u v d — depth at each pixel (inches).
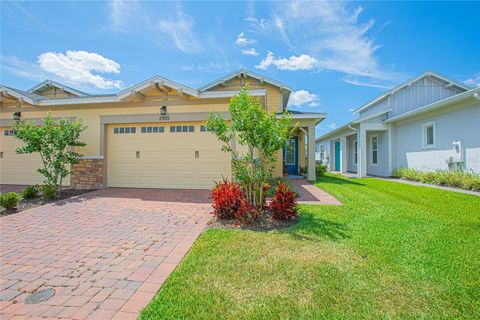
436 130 393.7
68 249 145.3
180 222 194.4
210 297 97.6
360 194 299.6
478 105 320.8
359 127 522.0
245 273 114.3
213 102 333.4
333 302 93.8
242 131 198.4
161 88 332.8
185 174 339.9
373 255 130.0
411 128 458.3
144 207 241.1
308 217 199.0
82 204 253.9
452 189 328.5
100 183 347.3
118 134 354.6
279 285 104.7
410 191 317.7
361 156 513.7
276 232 167.0
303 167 570.3
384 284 104.2
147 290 104.0
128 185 350.6
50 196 277.4
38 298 99.2
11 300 98.2
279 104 515.5
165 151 344.5
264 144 197.3
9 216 213.0
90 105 356.8
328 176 553.9
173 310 90.5
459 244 143.6
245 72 508.1
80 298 99.0
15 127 292.5
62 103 352.8
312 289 101.7
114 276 115.0
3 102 378.3
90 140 354.9
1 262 129.6
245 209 186.4
